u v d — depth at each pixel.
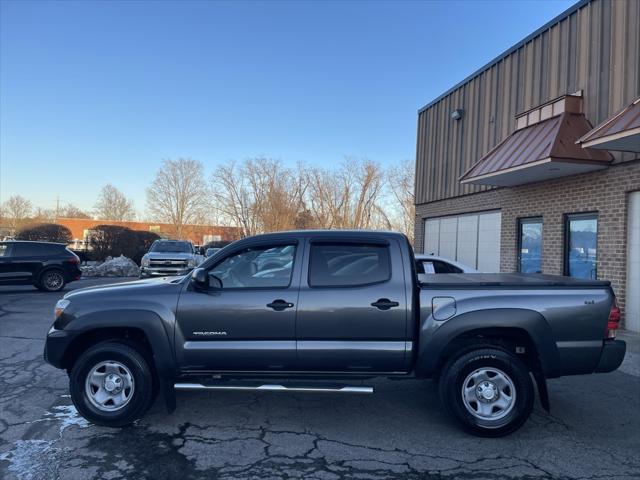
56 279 15.94
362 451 4.15
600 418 4.98
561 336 4.45
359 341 4.50
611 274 9.57
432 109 17.00
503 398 4.44
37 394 5.55
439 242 16.52
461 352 4.49
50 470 3.74
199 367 4.59
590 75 10.19
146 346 4.82
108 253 30.31
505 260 12.81
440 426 4.73
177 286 4.73
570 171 10.22
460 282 4.73
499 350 4.45
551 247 11.18
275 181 48.50
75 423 4.71
